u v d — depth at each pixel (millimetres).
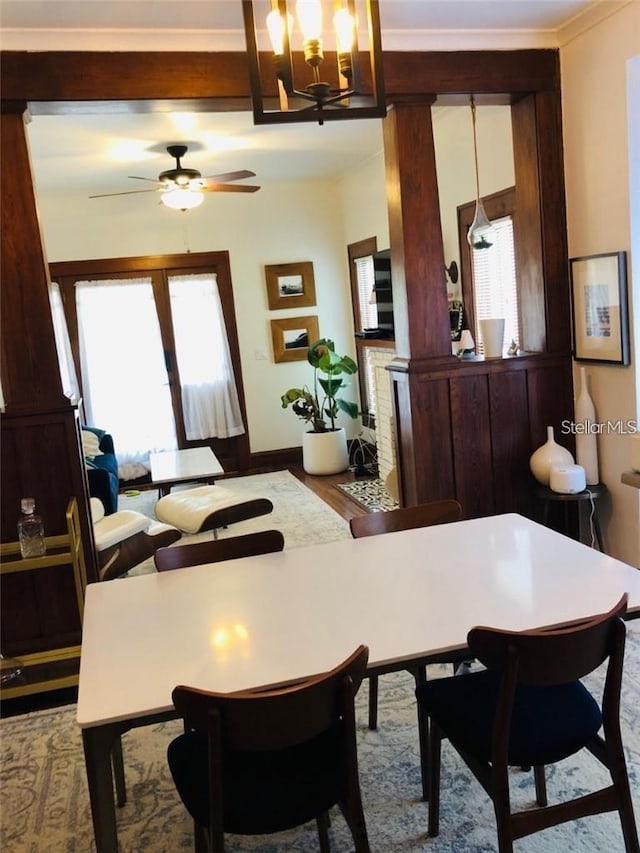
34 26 2869
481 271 4934
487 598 1907
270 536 2475
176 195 4965
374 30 1822
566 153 3627
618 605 1640
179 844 2057
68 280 6598
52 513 3150
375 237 6434
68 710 2861
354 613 1876
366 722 2592
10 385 3062
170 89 3064
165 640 1801
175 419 6977
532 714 1810
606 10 3199
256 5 2824
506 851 1658
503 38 3455
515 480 3785
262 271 7039
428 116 3451
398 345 3748
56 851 2070
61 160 5102
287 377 7246
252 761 1682
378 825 2068
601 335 3514
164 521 4434
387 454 5910
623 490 3521
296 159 5781
